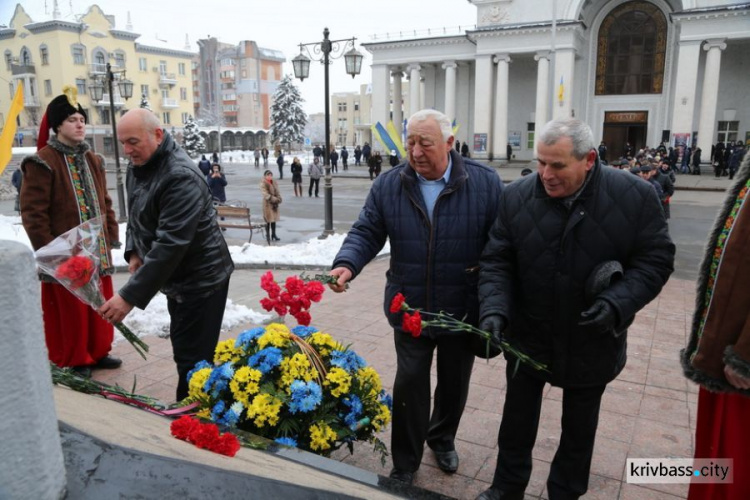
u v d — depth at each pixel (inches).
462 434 130.2
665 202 475.8
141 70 2230.6
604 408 143.3
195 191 111.5
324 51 416.5
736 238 71.2
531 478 113.0
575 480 95.8
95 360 163.9
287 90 2645.2
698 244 414.6
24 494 31.9
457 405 113.7
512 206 95.7
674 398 149.3
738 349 67.8
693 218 555.2
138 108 112.0
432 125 102.6
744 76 1136.2
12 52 2026.3
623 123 1261.1
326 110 420.2
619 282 86.4
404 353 108.4
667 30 1191.6
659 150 965.2
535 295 93.4
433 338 106.6
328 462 72.0
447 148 105.7
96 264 107.5
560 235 90.2
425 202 107.7
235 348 98.7
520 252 94.1
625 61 1238.3
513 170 1173.7
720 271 72.7
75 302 152.3
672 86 1200.2
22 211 145.8
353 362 101.7
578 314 90.9
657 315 228.4
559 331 92.2
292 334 100.1
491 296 93.7
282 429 86.9
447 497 67.6
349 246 109.2
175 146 116.6
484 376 163.3
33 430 32.0
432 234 105.9
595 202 88.4
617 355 93.2
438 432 116.4
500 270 97.3
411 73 1398.9
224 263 121.7
